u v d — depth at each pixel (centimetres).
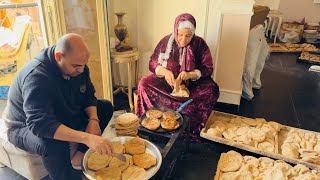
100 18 203
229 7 219
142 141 137
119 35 237
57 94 127
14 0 201
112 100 238
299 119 231
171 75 199
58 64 123
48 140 124
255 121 204
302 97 274
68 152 131
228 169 158
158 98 202
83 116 155
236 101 248
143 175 117
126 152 132
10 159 152
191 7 236
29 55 215
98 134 144
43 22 176
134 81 278
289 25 484
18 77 125
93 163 122
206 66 207
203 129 190
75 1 193
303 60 380
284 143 177
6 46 197
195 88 204
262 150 167
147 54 269
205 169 171
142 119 162
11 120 135
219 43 235
